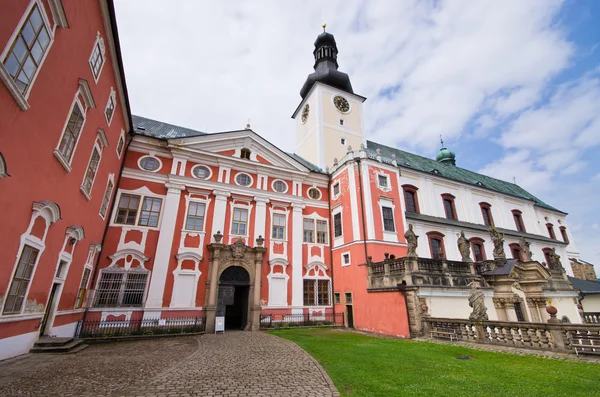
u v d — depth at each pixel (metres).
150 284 18.67
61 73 9.22
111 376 8.23
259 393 6.94
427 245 27.91
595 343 11.03
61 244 11.41
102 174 15.61
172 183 21.08
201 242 20.92
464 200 34.84
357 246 22.73
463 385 7.56
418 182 32.31
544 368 9.14
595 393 6.86
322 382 7.80
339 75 37.31
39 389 6.94
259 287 21.53
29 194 8.44
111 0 11.63
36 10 7.38
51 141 9.17
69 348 11.41
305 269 24.28
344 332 19.44
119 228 18.89
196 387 7.32
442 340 14.98
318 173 27.34
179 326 18.39
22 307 9.22
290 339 15.66
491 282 21.17
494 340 13.31
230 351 12.14
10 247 7.88
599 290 33.38
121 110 17.31
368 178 24.27
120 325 17.11
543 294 22.64
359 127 36.84
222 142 24.12
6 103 6.71
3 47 6.30
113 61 14.08
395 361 10.33
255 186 24.44
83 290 15.56
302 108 39.06
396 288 17.95
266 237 23.47
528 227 39.50
